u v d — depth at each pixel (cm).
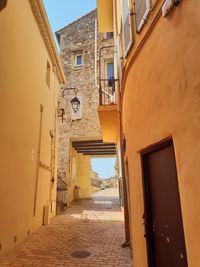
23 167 649
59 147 1484
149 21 294
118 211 1144
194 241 175
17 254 496
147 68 294
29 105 714
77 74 1614
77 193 1764
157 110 258
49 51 996
